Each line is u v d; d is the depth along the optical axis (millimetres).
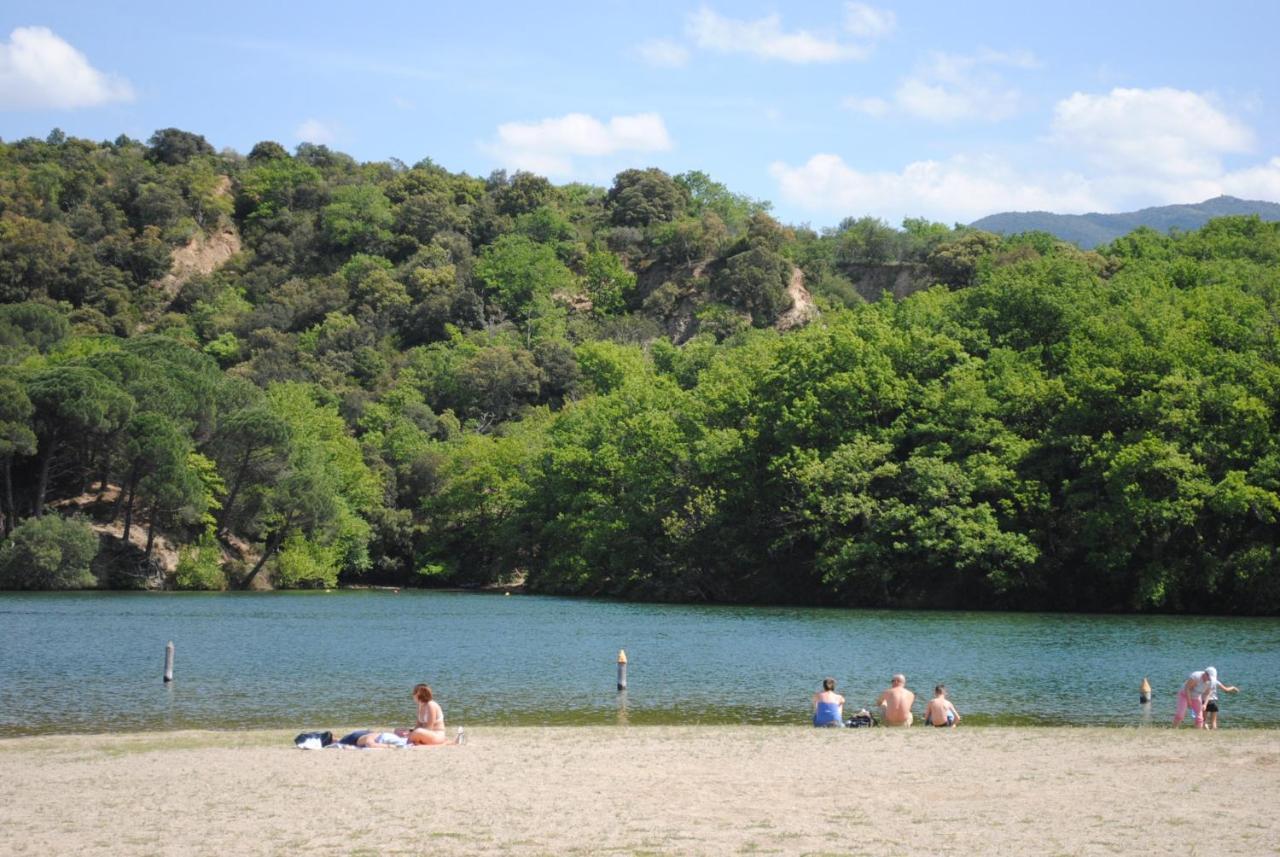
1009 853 19172
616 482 125312
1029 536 94625
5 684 48781
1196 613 88438
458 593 127312
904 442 107625
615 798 24328
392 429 158375
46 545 108875
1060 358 109312
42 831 21734
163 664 55875
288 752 31469
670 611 95812
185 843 20672
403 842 20531
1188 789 24703
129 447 113125
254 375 176125
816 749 31422
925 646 64250
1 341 164000
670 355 175750
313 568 125938
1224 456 88750
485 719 40438
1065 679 50219
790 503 107562
